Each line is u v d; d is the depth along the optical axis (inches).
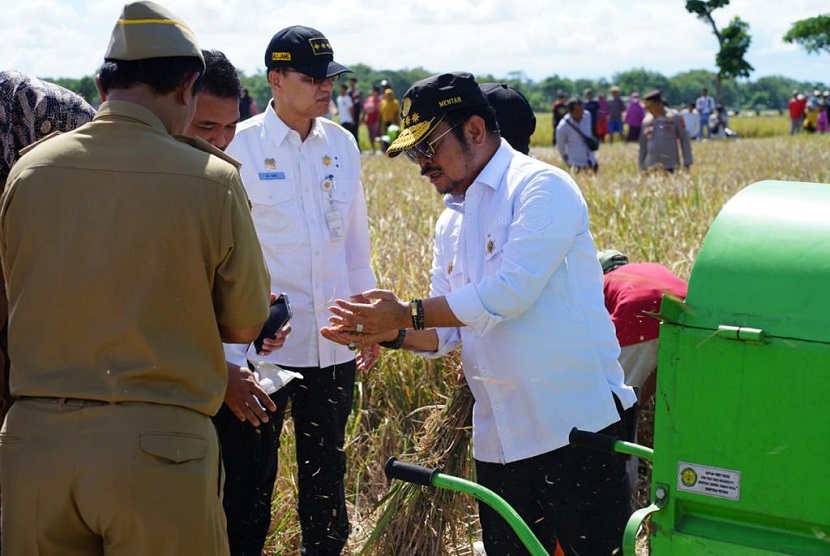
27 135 140.2
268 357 171.9
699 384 101.2
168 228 108.6
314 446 176.6
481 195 140.3
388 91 1301.7
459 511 190.1
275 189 170.1
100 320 108.1
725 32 2012.8
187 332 111.2
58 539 109.0
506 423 141.3
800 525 98.8
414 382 232.7
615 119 1665.8
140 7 113.5
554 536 148.5
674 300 101.3
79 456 105.9
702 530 103.5
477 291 133.3
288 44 166.2
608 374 143.1
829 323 95.8
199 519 110.3
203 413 112.9
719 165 828.6
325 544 178.9
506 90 164.7
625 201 424.5
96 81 117.2
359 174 179.6
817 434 96.3
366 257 183.6
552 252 133.3
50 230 109.2
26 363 109.7
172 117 116.3
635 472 185.6
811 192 106.9
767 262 100.0
